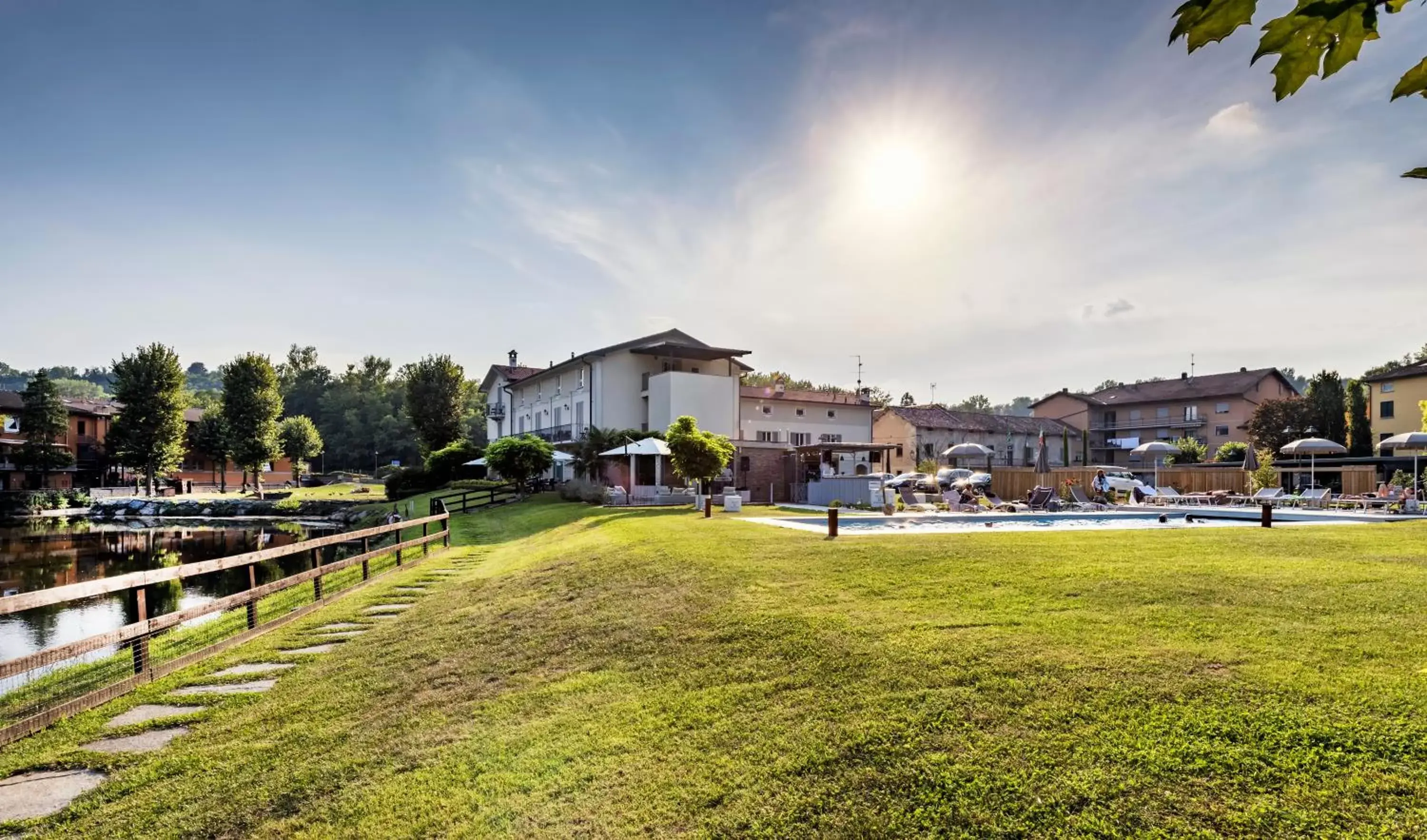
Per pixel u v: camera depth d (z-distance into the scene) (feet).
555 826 13.39
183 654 29.30
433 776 15.99
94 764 17.81
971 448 95.04
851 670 17.65
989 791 12.23
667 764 14.85
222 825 14.94
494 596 33.71
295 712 20.85
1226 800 11.29
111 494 175.22
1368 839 10.16
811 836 11.94
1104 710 14.20
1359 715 13.08
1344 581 23.27
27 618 50.24
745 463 104.17
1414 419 137.08
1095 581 24.49
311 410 311.27
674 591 27.99
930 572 27.43
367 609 35.09
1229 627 18.63
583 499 92.63
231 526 127.24
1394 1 4.53
